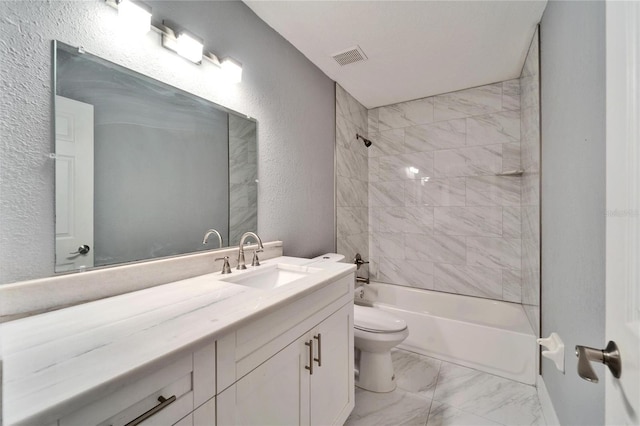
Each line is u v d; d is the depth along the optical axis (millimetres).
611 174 458
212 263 1274
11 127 752
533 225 1831
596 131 817
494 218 2418
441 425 1411
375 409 1531
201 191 1286
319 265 1432
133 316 737
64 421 441
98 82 933
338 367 1276
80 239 885
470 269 2518
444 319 2035
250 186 1556
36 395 425
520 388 1707
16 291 730
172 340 601
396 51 1924
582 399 939
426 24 1635
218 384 688
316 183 2148
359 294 2539
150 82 1086
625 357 401
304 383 1027
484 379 1805
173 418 583
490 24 1634
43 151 811
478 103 2477
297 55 1930
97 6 930
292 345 962
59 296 803
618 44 431
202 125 1292
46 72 816
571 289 1062
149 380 542
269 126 1687
